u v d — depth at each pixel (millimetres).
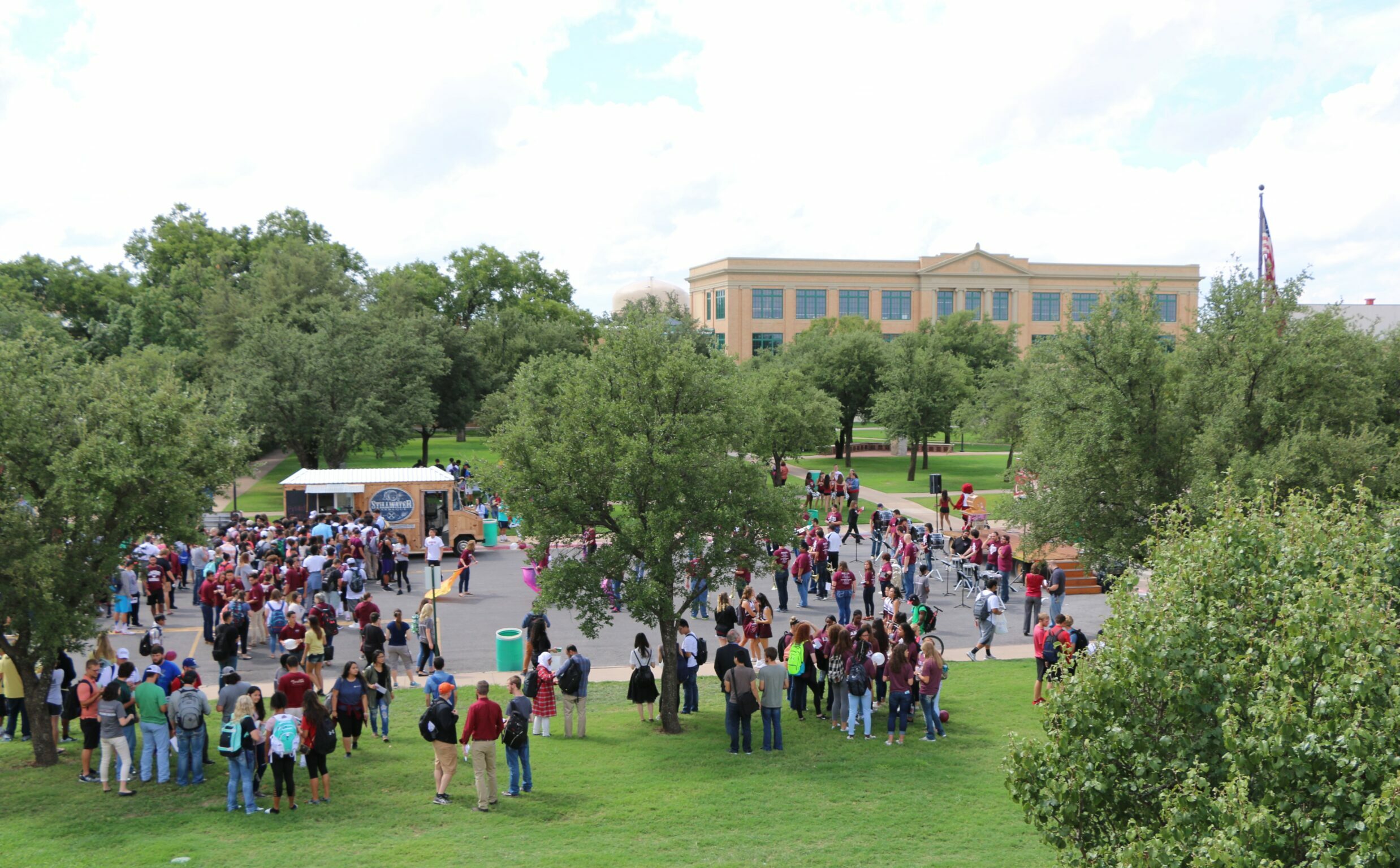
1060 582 24469
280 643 22172
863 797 13508
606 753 15852
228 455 16422
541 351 79312
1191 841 6805
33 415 15062
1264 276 33344
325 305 70062
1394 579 8711
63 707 16375
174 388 15977
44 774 14891
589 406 17016
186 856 11422
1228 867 6148
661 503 17000
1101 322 22047
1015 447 48750
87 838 12094
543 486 17344
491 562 35062
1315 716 6664
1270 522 8867
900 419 57688
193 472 16109
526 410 18047
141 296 66125
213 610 23312
